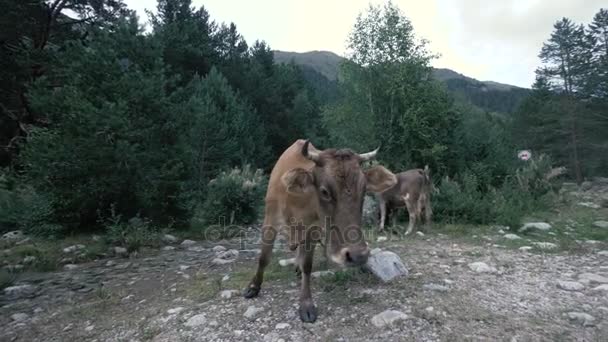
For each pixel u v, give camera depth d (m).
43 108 9.74
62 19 23.48
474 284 5.12
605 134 34.12
